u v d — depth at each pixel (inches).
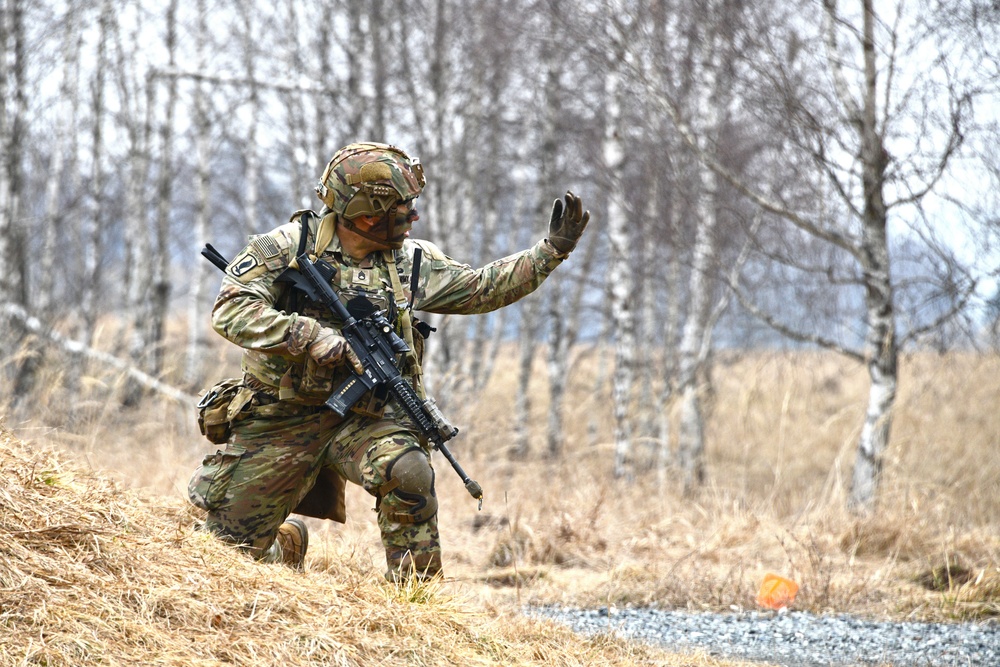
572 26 1402.6
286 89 2042.3
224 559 488.7
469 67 1947.6
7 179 1681.8
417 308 579.5
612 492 1270.9
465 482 533.6
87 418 1133.7
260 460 547.8
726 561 952.9
